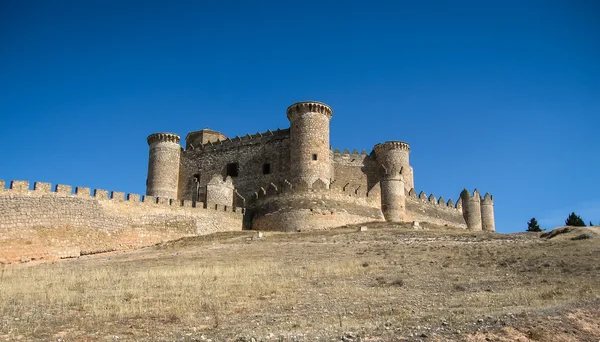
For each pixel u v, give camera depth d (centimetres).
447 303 2033
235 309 1925
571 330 1611
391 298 2150
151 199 5175
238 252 3925
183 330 1584
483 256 3366
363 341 1423
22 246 4256
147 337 1498
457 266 3055
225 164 7556
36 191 4444
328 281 2588
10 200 4291
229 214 5894
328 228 5609
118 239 4841
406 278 2677
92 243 4656
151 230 5084
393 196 6788
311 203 5909
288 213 5875
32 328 1614
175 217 5303
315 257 3503
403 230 4916
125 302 2058
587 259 3092
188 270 2989
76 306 2000
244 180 7338
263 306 1981
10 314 1848
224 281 2597
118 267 3381
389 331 1535
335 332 1530
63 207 4553
